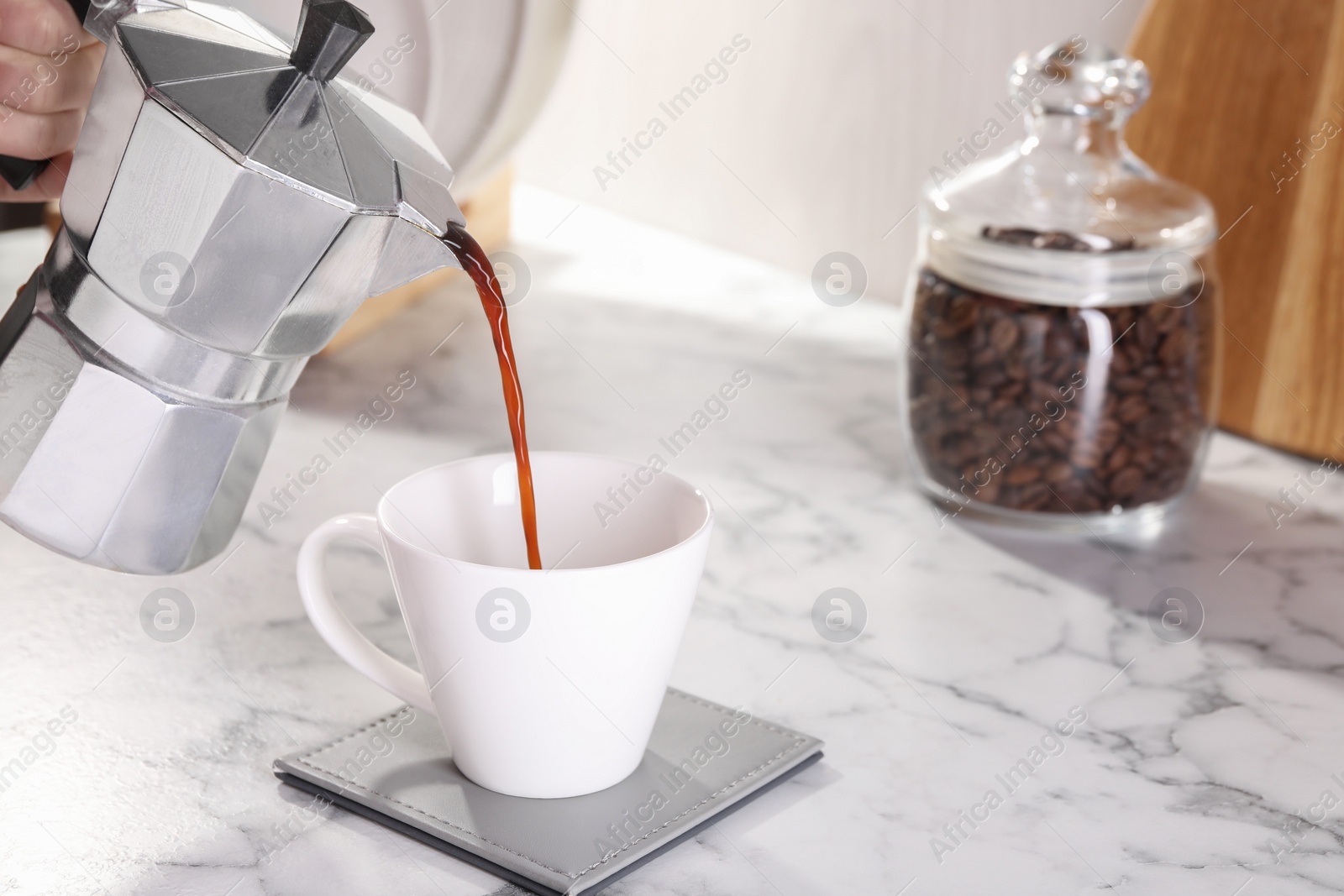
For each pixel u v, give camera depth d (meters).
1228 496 0.79
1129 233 0.69
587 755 0.46
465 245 0.46
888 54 1.05
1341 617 0.65
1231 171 0.85
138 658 0.57
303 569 0.48
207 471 0.45
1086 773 0.51
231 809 0.47
